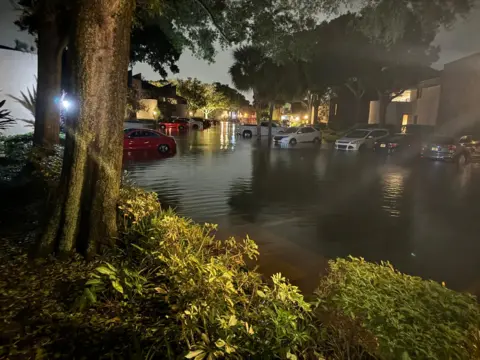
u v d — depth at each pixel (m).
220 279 3.12
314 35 9.62
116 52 4.52
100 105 4.50
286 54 10.27
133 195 5.72
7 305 3.27
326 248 6.37
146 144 19.97
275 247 6.30
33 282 3.73
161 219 4.99
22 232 5.46
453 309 3.00
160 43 18.75
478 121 27.45
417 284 3.46
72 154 4.48
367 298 3.00
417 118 39.09
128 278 3.42
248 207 9.05
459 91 29.36
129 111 46.38
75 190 4.48
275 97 34.69
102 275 3.70
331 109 54.31
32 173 9.33
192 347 2.40
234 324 2.48
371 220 8.34
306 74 33.00
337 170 16.39
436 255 6.29
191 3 10.81
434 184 13.38
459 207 9.83
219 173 14.24
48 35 11.84
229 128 59.75
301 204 9.61
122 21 4.51
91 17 4.31
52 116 12.29
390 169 17.22
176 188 11.07
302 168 16.67
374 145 25.39
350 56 28.88
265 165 17.25
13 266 4.11
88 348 2.75
